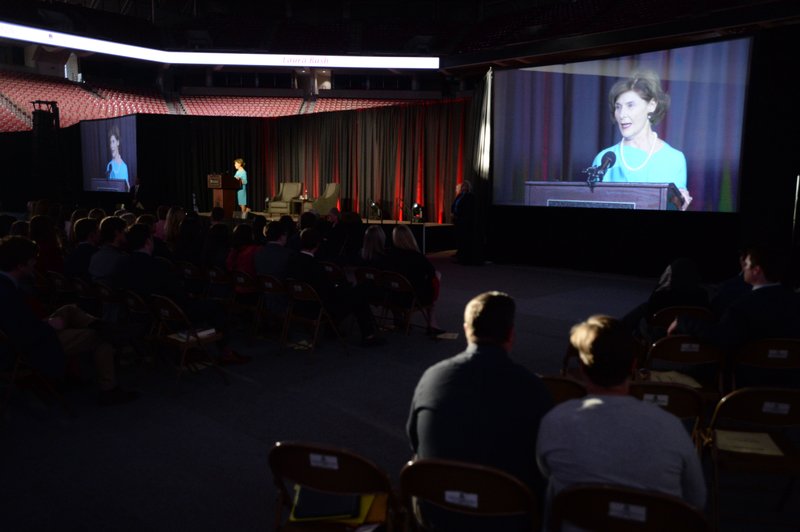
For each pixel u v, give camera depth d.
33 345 3.71
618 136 9.76
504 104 11.07
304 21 29.42
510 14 25.31
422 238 13.15
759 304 3.26
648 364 3.61
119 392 4.30
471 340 2.12
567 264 10.83
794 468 2.52
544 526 1.81
